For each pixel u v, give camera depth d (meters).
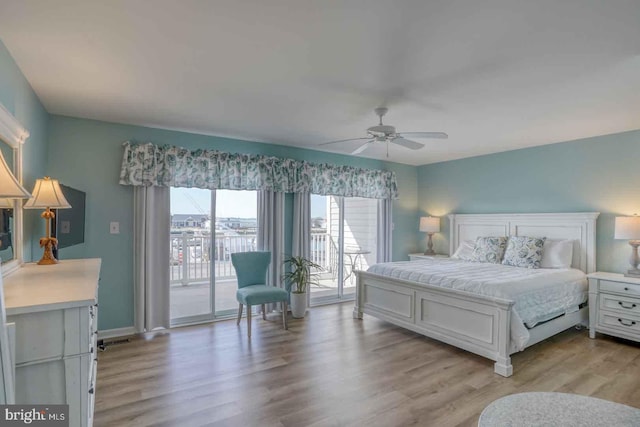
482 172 5.50
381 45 2.07
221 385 2.71
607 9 1.68
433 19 1.79
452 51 2.14
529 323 3.18
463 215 5.67
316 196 5.53
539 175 4.80
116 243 3.80
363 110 3.31
